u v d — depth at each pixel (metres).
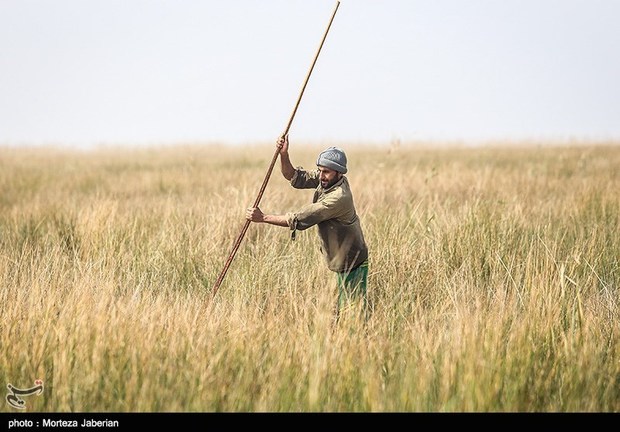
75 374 17.48
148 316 20.58
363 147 122.69
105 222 34.06
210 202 40.25
